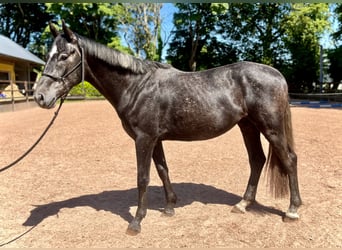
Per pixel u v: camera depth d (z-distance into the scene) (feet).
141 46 103.71
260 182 14.99
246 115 10.27
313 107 54.34
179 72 10.52
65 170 17.94
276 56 96.12
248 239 9.57
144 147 9.97
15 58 62.18
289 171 10.47
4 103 58.70
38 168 18.37
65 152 22.38
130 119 9.95
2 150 23.08
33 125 35.83
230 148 23.02
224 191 14.06
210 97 9.88
